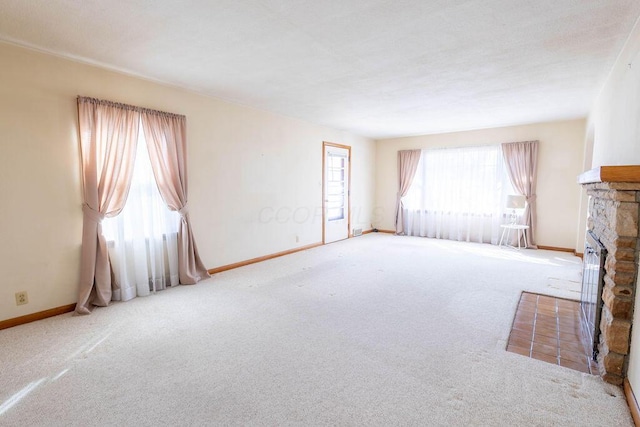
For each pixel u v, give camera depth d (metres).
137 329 2.74
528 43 2.57
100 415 1.74
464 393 1.91
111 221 3.28
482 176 6.53
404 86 3.71
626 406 1.79
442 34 2.43
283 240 5.51
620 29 2.30
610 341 1.96
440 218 7.12
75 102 3.01
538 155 5.91
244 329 2.75
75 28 2.36
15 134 2.70
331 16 2.17
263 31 2.39
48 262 2.94
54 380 2.04
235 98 4.26
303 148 5.79
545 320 2.92
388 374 2.10
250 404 1.82
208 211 4.25
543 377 2.07
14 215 2.73
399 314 3.05
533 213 5.96
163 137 3.63
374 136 7.57
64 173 2.98
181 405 1.81
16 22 2.27
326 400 1.86
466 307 3.21
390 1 1.98
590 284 2.57
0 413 1.75
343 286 3.88
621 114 2.53
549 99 4.23
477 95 4.06
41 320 2.89
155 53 2.81
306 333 2.68
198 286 3.86
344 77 3.41
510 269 4.59
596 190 2.31
